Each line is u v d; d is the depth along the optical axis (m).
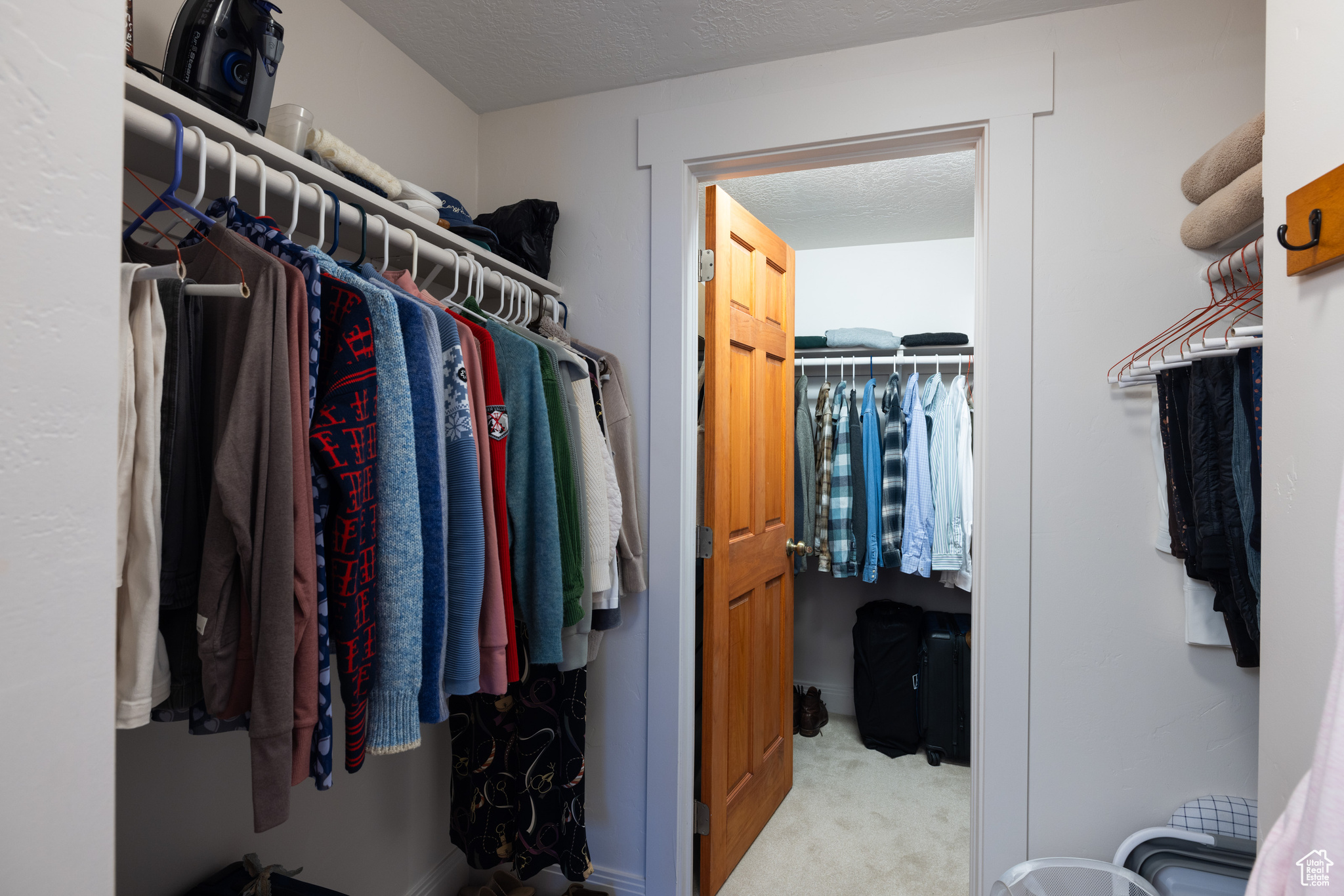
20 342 0.37
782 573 2.35
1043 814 1.41
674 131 1.69
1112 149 1.39
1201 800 1.32
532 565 1.22
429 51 1.60
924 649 2.77
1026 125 1.43
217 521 0.73
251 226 0.87
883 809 2.34
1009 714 1.42
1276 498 0.75
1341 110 0.64
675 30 1.50
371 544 0.85
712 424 1.80
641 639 1.73
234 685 0.74
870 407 2.85
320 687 0.79
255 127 0.93
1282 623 0.73
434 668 0.96
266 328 0.75
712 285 1.81
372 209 1.18
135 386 0.69
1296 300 0.71
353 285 0.91
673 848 1.67
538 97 1.81
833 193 2.54
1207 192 1.26
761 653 2.15
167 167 0.95
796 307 3.37
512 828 1.55
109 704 0.41
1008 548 1.43
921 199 2.60
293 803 1.35
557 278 1.81
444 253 1.28
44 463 0.38
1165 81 1.36
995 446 1.44
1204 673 1.33
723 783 1.85
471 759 1.57
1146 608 1.36
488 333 1.14
